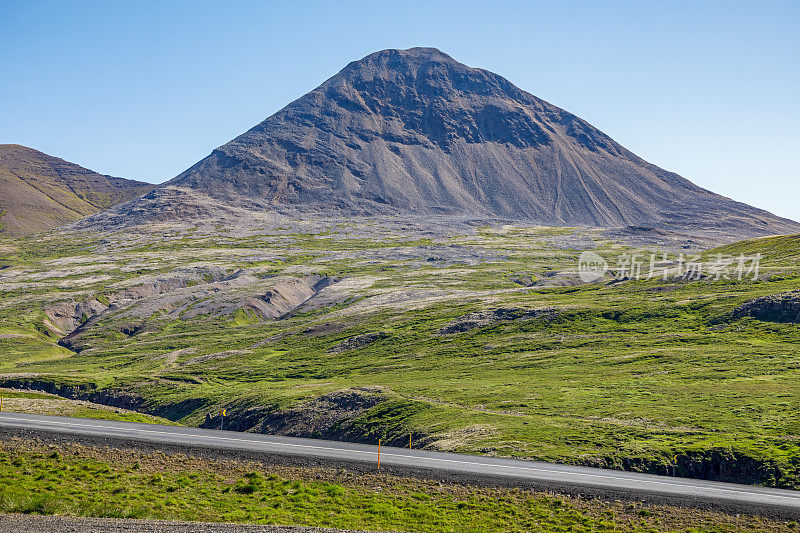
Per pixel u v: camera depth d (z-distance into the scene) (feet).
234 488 133.18
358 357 501.97
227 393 428.97
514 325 516.73
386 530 114.21
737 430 229.25
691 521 124.26
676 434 225.76
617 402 293.43
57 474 135.13
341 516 120.26
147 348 625.41
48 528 98.58
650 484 148.87
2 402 225.35
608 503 133.08
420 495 133.49
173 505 121.19
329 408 343.26
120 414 241.96
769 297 455.63
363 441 293.23
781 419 240.32
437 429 266.16
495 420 268.62
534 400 309.83
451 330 531.09
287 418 344.49
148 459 149.18
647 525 122.21
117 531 99.04
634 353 400.06
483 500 132.77
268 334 636.48
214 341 631.15
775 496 142.51
